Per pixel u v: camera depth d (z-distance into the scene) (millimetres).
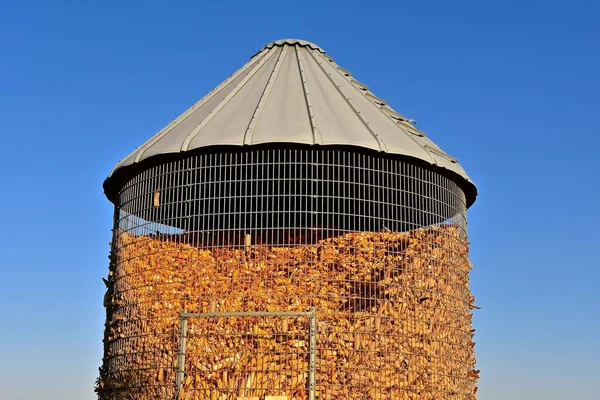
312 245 17031
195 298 16953
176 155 17812
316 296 16641
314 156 17266
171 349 16859
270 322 16469
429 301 17609
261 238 17078
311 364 15867
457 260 18891
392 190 17672
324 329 16375
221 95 20406
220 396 16062
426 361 17125
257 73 20812
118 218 19672
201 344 16578
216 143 17266
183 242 17500
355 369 16234
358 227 17094
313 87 19781
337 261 16984
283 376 16031
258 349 16266
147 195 18453
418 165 18188
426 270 17750
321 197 17016
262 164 17188
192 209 17484
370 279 17016
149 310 17516
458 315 18438
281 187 17078
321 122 17875
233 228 17109
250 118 18188
